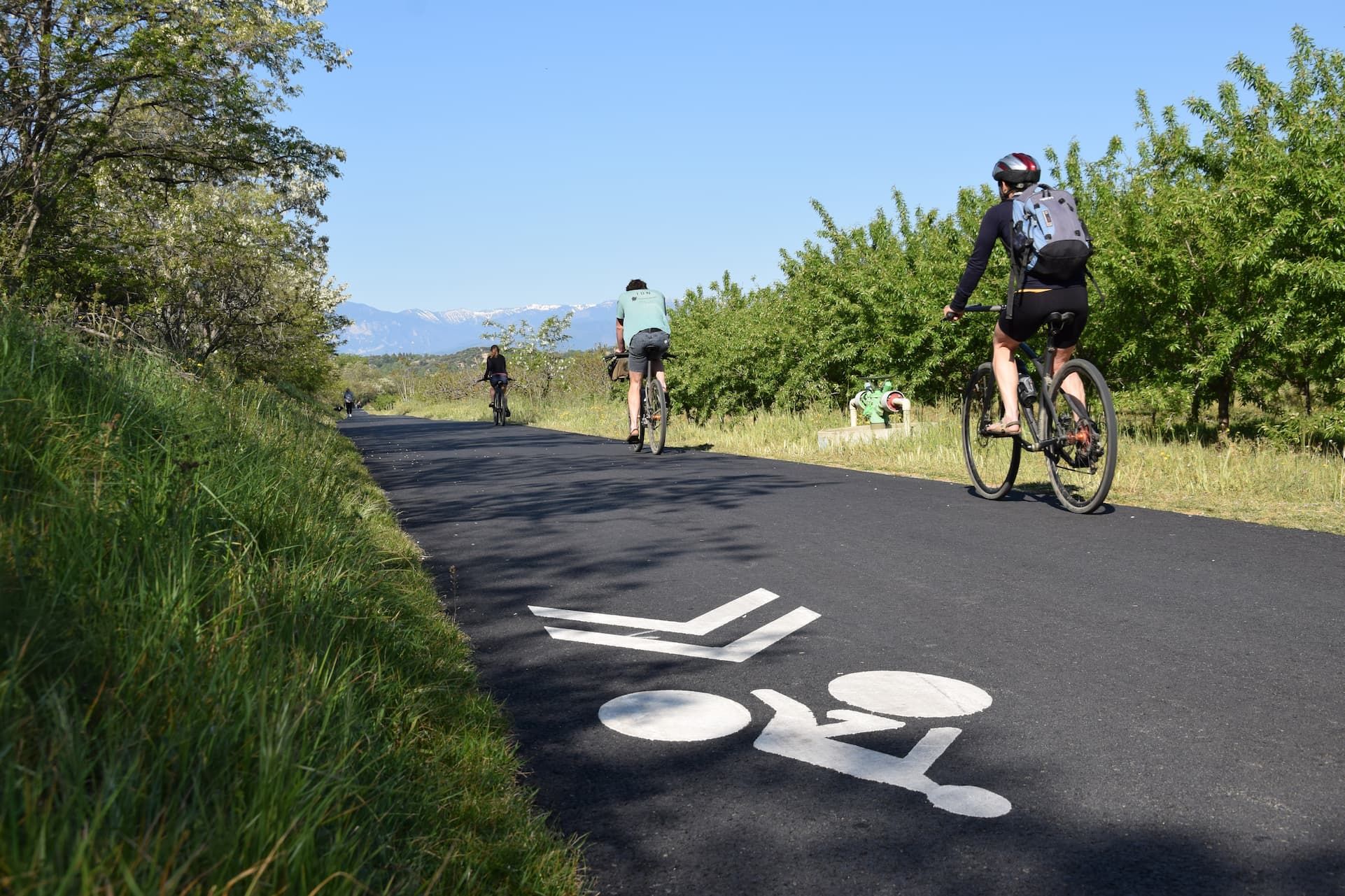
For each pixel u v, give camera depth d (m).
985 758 2.73
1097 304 10.77
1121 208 10.94
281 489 4.79
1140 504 7.02
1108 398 6.34
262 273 20.98
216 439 5.19
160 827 1.67
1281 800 2.42
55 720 1.83
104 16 14.25
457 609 4.58
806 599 4.59
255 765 1.95
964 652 3.71
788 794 2.55
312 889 1.67
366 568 4.34
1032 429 7.07
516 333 36.69
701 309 21.09
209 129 17.59
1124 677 3.36
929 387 14.77
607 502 7.98
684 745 2.90
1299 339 9.60
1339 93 9.34
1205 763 2.64
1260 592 4.41
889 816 2.40
